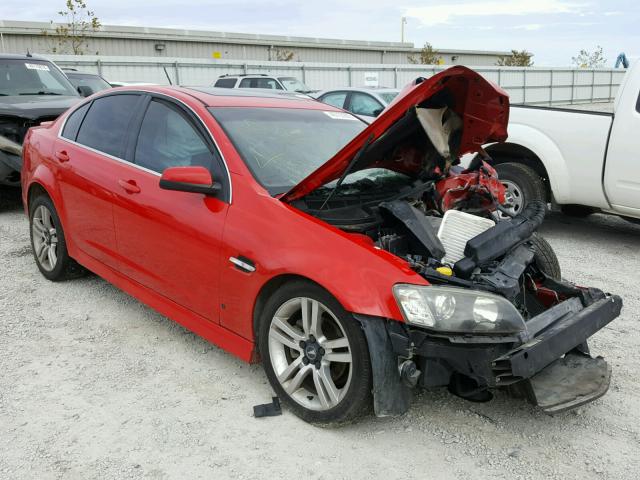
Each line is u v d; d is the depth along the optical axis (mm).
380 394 2785
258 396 3385
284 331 3150
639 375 3715
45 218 5066
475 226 3529
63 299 4750
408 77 30500
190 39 34375
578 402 3004
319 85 27781
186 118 3859
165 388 3449
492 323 2750
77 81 14188
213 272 3404
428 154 3910
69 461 2785
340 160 3090
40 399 3297
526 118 6867
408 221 3342
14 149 7227
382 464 2811
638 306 4906
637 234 7395
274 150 3688
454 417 3215
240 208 3328
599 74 37094
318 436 3016
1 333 4109
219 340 3482
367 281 2812
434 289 2779
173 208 3641
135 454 2852
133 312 4527
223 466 2781
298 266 2963
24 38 28734
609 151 6293
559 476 2746
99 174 4270
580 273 5801
